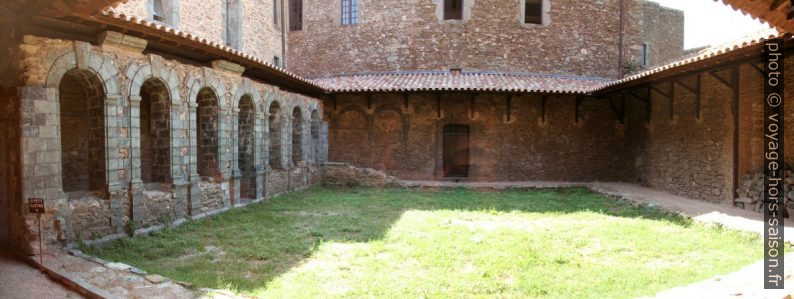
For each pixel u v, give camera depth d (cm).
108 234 807
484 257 759
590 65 2112
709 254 796
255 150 1312
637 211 1248
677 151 1502
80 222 758
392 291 595
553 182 1912
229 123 1179
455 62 2066
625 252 819
